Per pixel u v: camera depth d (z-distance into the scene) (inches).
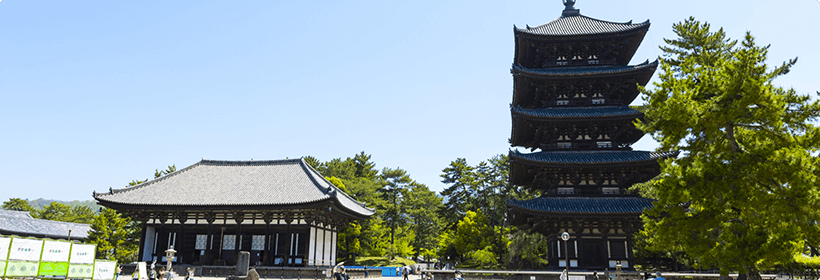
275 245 1951.3
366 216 2294.5
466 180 3828.7
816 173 784.9
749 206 810.2
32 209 5142.7
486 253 2662.4
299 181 2140.7
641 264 2101.4
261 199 1972.2
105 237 2504.9
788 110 842.2
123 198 2027.6
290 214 1925.4
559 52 1865.2
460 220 3553.2
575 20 2010.3
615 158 1529.3
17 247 991.0
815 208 753.6
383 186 4340.6
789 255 749.3
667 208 907.4
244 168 2359.7
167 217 2034.9
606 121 1606.8
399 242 3727.9
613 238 1470.2
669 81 916.6
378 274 2162.9
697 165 868.6
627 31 1739.7
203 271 1815.9
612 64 1814.7
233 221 2006.6
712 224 856.9
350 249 2913.4
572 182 1569.9
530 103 1980.8
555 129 1648.6
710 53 1835.6
